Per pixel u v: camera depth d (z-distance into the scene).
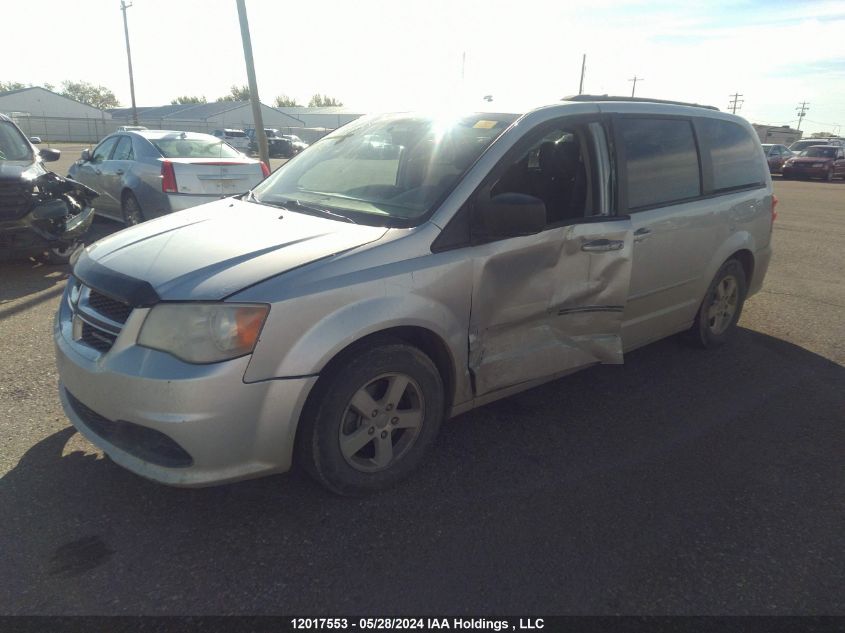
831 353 5.12
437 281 2.91
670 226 4.05
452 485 3.10
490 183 3.14
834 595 2.45
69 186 7.12
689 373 4.61
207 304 2.47
